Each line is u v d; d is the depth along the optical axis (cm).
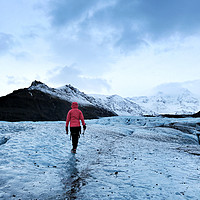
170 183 369
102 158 604
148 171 454
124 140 1240
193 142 1811
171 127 2697
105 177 399
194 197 300
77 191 317
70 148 705
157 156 686
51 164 479
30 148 623
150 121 3562
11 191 295
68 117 644
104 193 308
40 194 296
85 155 627
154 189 332
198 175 440
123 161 565
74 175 409
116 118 3956
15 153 541
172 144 1307
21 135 866
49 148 657
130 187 339
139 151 791
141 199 286
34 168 429
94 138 1111
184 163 583
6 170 389
